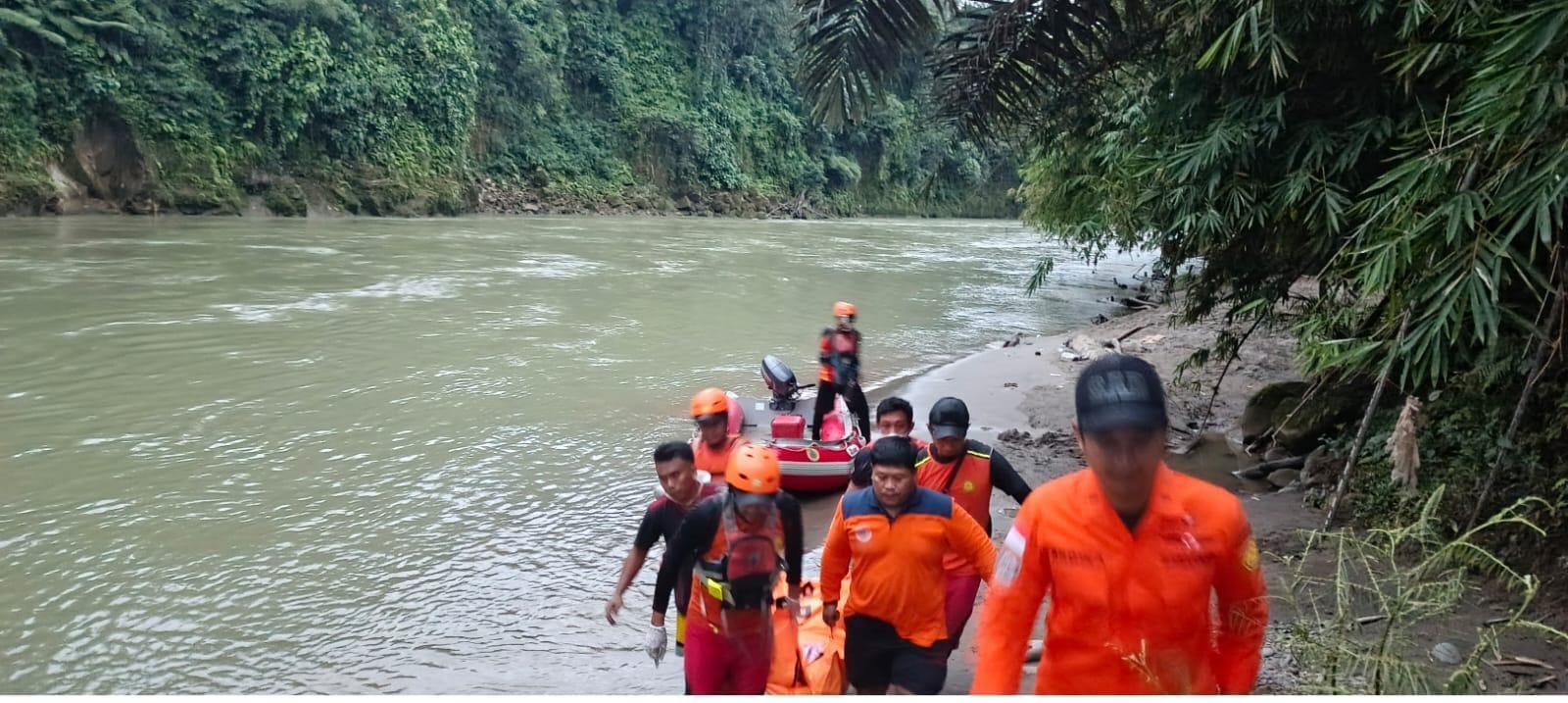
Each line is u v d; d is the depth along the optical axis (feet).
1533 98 13.26
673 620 18.65
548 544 22.30
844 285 76.38
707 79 200.13
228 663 16.89
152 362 38.86
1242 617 7.67
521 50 167.32
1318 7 18.08
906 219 224.33
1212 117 21.68
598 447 29.73
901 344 50.31
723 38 206.08
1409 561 18.06
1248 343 44.47
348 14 135.44
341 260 78.28
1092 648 7.47
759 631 12.28
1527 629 15.31
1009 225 207.21
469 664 16.92
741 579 12.01
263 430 30.32
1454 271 14.56
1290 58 18.48
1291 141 20.38
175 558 21.02
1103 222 40.22
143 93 117.80
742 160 206.39
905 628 12.57
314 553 21.45
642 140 188.65
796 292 70.28
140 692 15.92
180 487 25.20
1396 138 19.42
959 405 14.85
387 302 56.75
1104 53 25.40
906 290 75.05
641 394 36.55
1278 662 14.14
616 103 187.83
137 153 116.67
